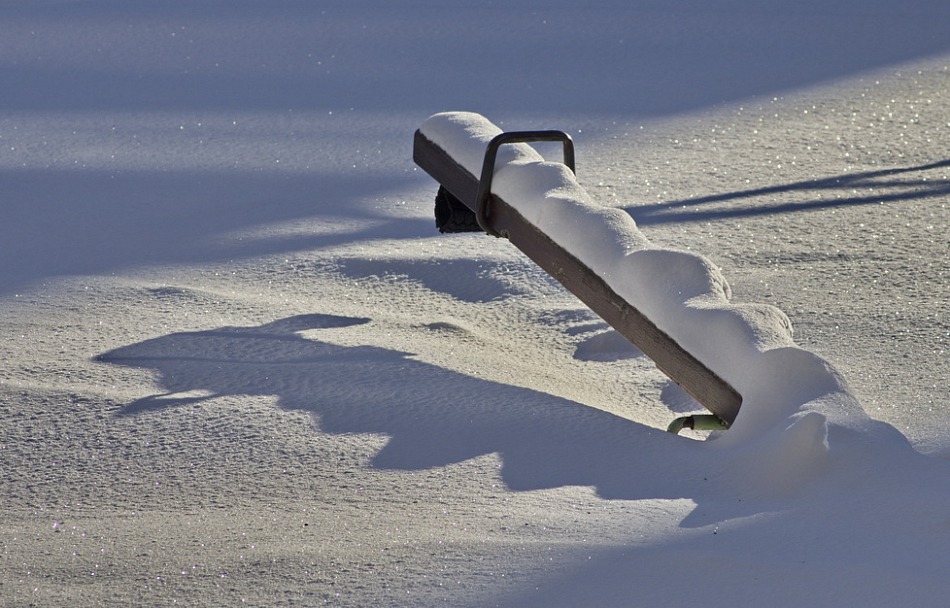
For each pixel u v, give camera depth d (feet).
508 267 33.50
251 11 86.69
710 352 20.22
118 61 69.41
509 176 25.23
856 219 38.58
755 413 19.11
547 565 15.58
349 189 43.34
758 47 74.43
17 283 31.76
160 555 16.44
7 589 15.57
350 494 18.31
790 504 17.10
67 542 17.01
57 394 23.13
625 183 44.14
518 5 89.97
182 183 44.04
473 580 15.30
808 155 48.73
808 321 28.55
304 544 16.58
